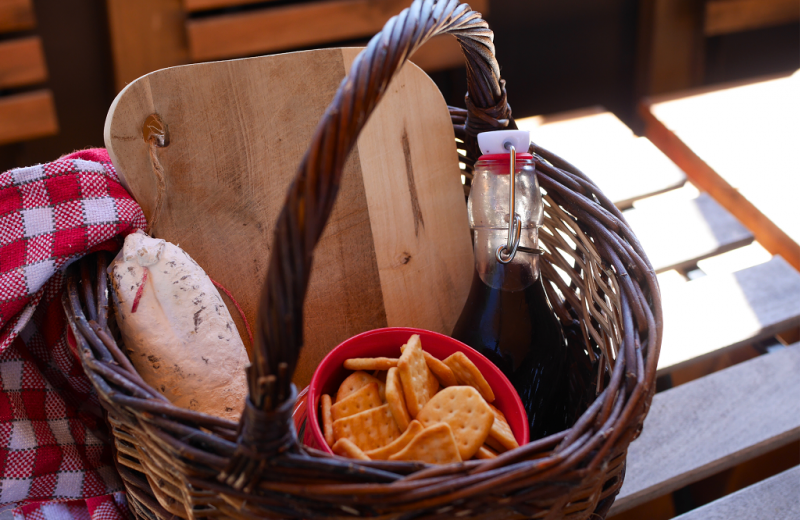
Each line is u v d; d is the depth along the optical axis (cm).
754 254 96
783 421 76
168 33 140
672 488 73
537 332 69
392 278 75
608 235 66
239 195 71
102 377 57
